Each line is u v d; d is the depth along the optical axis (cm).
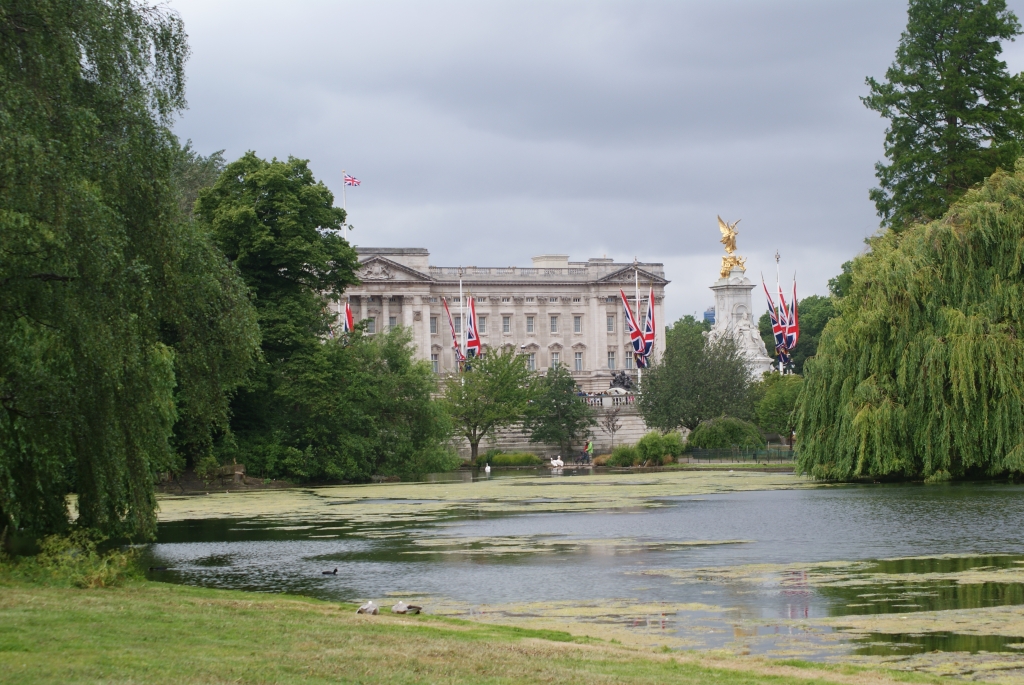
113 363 2592
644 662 1808
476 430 13038
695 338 12319
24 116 2488
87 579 2548
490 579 2978
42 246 2577
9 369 2767
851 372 5972
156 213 2830
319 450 8338
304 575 3112
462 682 1566
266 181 7850
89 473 2883
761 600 2583
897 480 6156
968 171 7981
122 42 2761
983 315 5500
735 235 15238
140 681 1448
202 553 3653
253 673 1553
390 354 9575
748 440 11044
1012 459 5341
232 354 3241
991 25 8100
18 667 1475
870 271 6184
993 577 2841
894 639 2136
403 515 5081
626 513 4897
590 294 18662
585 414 13400
